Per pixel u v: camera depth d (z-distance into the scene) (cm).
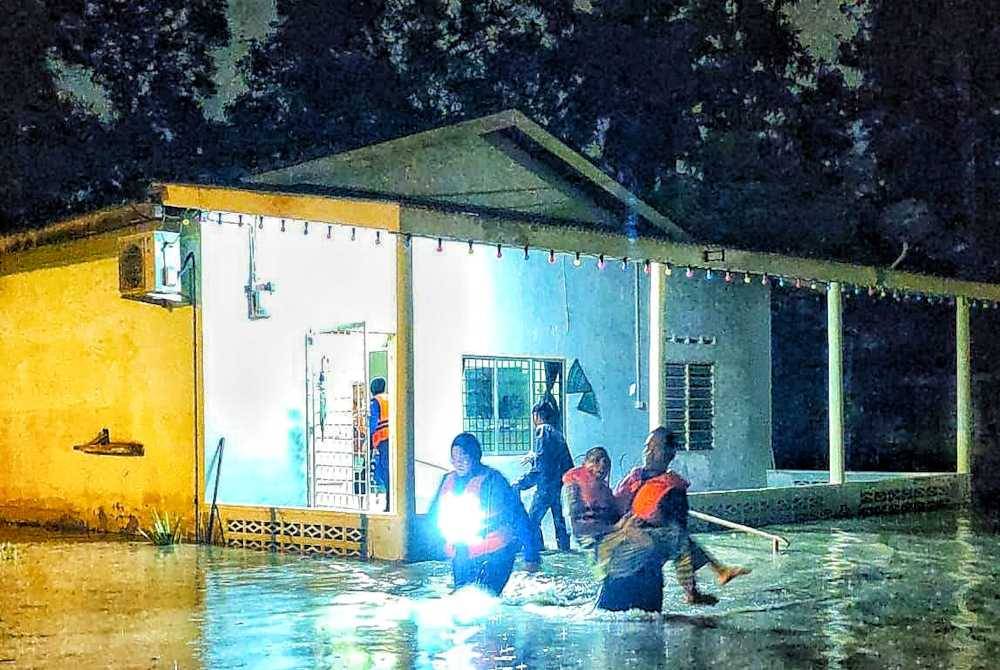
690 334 1655
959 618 756
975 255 2541
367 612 785
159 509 1274
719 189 2908
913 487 1573
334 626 734
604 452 816
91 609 806
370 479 1311
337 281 1337
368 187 1023
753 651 650
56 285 1422
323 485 1333
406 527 1038
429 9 3091
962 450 1666
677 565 811
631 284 1609
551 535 1275
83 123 2825
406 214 1005
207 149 2953
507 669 606
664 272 1283
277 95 3014
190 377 1241
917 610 788
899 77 2683
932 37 2628
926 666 610
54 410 1430
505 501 860
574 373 1518
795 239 1398
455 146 1065
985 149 2583
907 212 2653
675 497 796
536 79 3150
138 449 1302
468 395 1404
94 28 2820
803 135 2855
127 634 712
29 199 2745
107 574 981
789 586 898
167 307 1270
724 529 1330
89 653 655
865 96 2741
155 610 799
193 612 789
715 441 1688
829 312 1480
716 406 1692
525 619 758
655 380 1275
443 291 1380
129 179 2859
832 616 766
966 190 2586
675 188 2933
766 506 1384
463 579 862
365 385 1318
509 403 1452
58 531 1368
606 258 1174
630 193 1182
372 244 1295
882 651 650
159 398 1280
